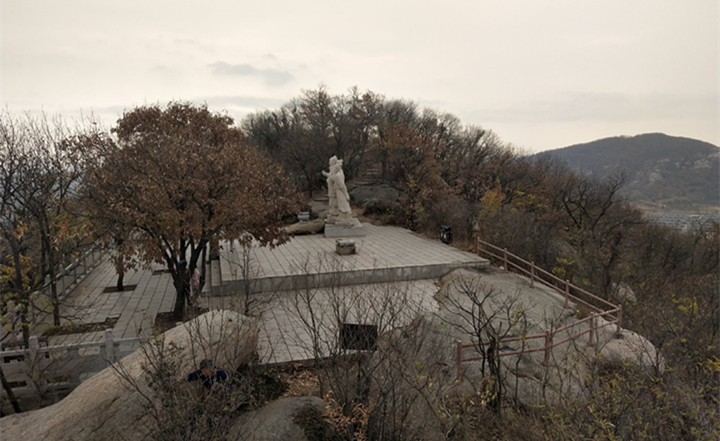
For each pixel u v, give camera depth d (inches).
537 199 1213.1
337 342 299.7
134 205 518.9
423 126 1658.5
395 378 283.4
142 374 273.6
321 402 307.6
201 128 777.6
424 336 332.8
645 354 396.8
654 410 249.8
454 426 298.5
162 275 824.3
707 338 414.9
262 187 588.1
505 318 481.4
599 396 282.0
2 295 448.1
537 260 748.6
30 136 579.5
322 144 1569.9
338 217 979.9
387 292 386.3
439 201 1029.2
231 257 757.9
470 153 1526.8
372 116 1649.9
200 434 221.8
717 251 985.5
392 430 274.2
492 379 323.0
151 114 747.4
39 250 574.2
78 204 608.4
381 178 1437.0
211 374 258.1
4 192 494.6
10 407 378.0
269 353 405.1
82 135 592.1
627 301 607.8
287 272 644.1
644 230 1107.3
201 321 334.0
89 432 262.2
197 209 520.1
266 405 312.3
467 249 812.0
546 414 278.8
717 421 247.8
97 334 539.5
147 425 255.8
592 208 1280.8
